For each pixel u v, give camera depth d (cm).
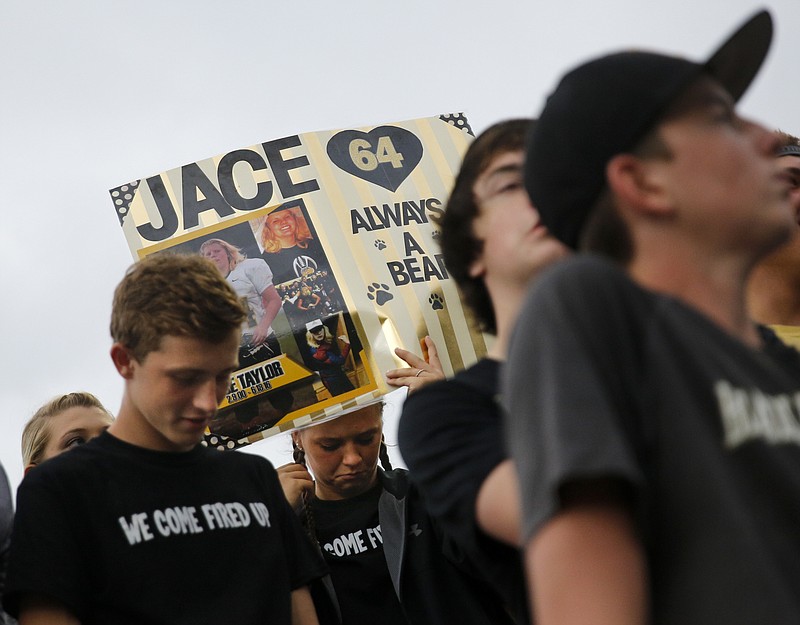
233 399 358
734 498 106
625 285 117
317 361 359
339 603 356
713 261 124
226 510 266
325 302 362
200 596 251
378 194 379
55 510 247
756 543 104
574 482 104
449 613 320
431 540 330
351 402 355
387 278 367
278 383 358
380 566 360
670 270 124
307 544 288
